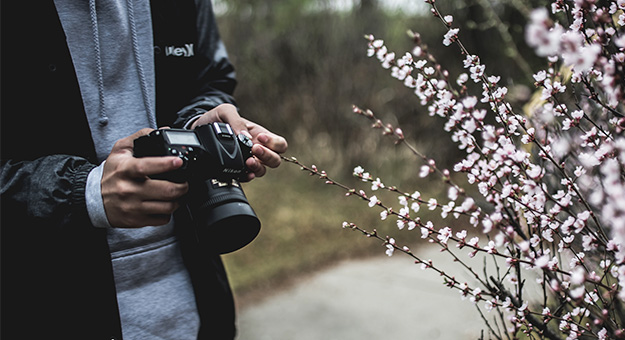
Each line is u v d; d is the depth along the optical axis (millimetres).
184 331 1047
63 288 933
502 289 873
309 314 2939
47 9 912
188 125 1093
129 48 1034
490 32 4266
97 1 991
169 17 1104
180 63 1135
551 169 1046
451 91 870
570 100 1089
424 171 781
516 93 1461
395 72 835
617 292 743
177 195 798
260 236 4133
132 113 1041
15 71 897
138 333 992
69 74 938
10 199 848
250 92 7016
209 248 927
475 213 758
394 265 3514
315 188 5254
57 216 827
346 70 5984
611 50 830
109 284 950
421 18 5199
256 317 2961
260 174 990
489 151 771
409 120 5531
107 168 813
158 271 1024
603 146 734
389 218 4254
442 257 3475
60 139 942
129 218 801
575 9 776
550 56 845
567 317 789
